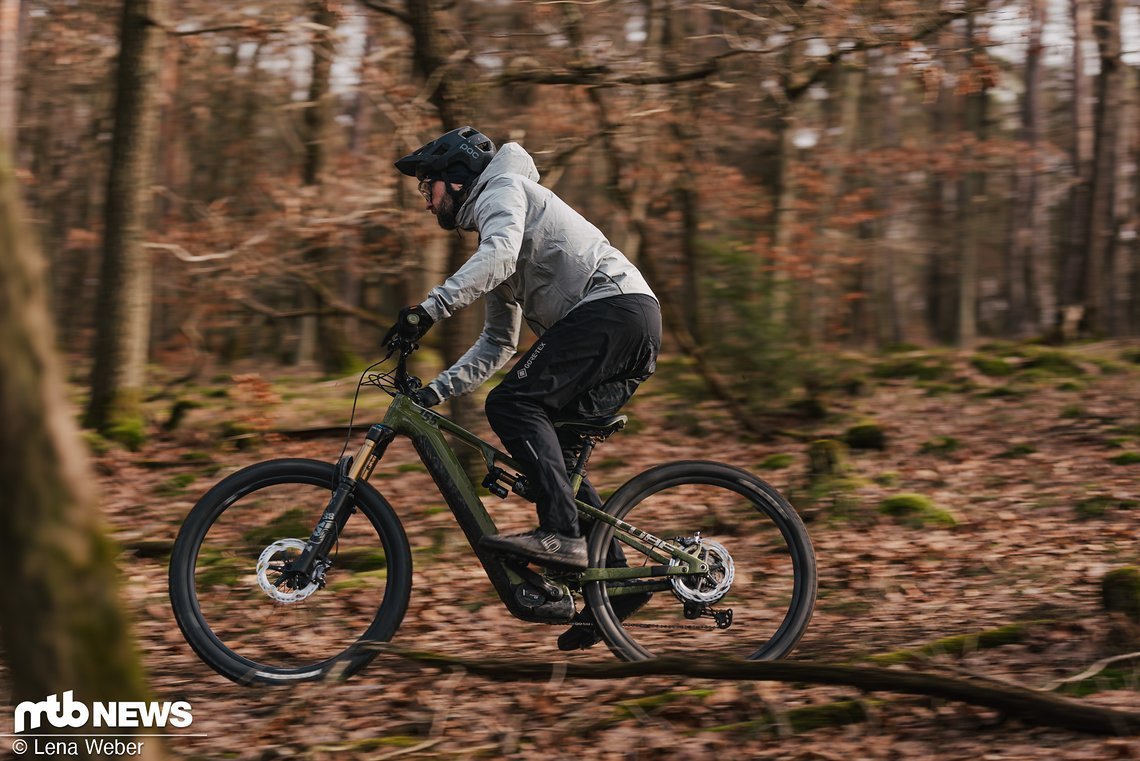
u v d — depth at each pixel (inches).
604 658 150.3
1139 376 462.6
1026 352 534.0
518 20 323.3
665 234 418.9
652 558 140.9
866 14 286.2
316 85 454.0
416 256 358.6
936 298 1224.8
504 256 128.0
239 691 135.1
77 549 66.3
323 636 145.1
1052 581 187.5
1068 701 112.6
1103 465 299.7
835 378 403.9
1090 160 776.3
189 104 541.0
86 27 470.3
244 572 141.1
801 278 395.2
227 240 369.1
